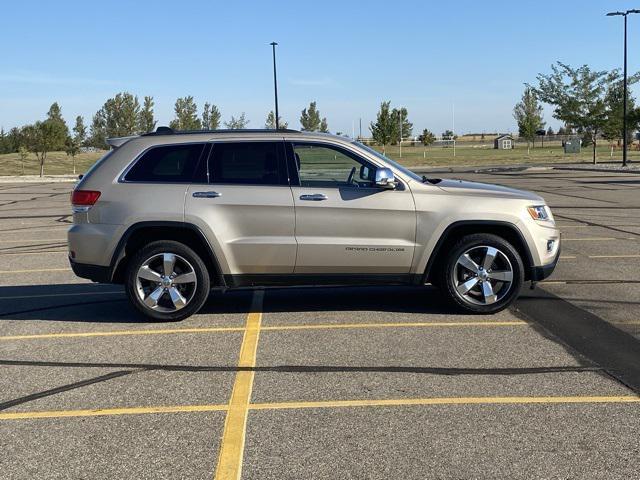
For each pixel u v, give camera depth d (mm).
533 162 51375
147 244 7008
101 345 6289
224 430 4352
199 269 6965
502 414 4531
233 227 6914
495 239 6992
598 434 4199
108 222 6918
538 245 7055
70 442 4215
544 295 7973
